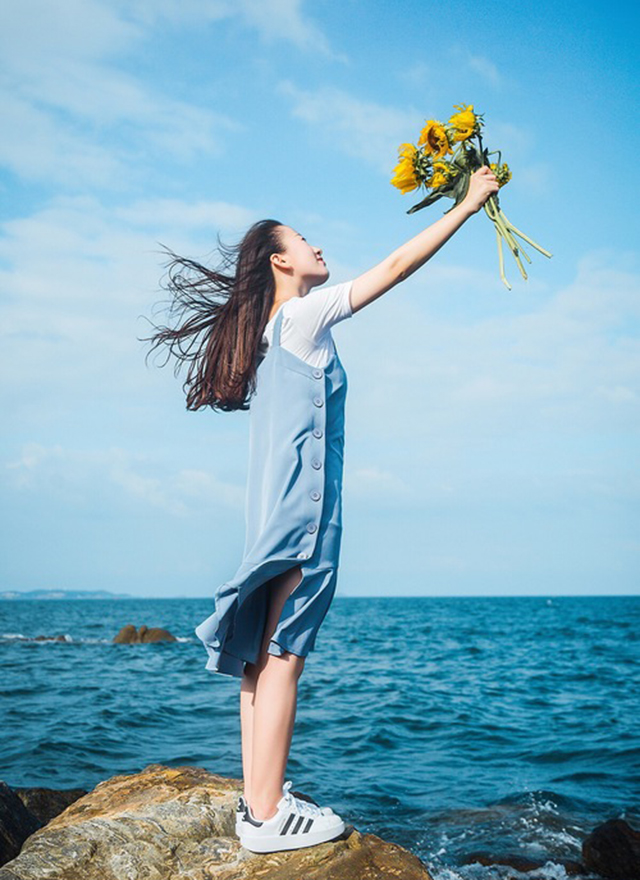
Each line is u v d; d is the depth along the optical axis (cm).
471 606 11888
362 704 1316
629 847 558
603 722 1136
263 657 273
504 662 2194
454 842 618
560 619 5919
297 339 274
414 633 3931
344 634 3859
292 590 265
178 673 1872
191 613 8925
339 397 282
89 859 286
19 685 1548
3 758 867
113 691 1477
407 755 932
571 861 572
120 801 364
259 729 270
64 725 1066
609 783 793
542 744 988
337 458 278
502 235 278
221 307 296
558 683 1659
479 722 1145
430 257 265
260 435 279
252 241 289
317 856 271
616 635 3594
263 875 267
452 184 285
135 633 3200
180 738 1009
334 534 271
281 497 264
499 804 718
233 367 287
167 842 299
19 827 489
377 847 279
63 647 2820
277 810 275
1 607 13612
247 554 273
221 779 383
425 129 283
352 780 807
